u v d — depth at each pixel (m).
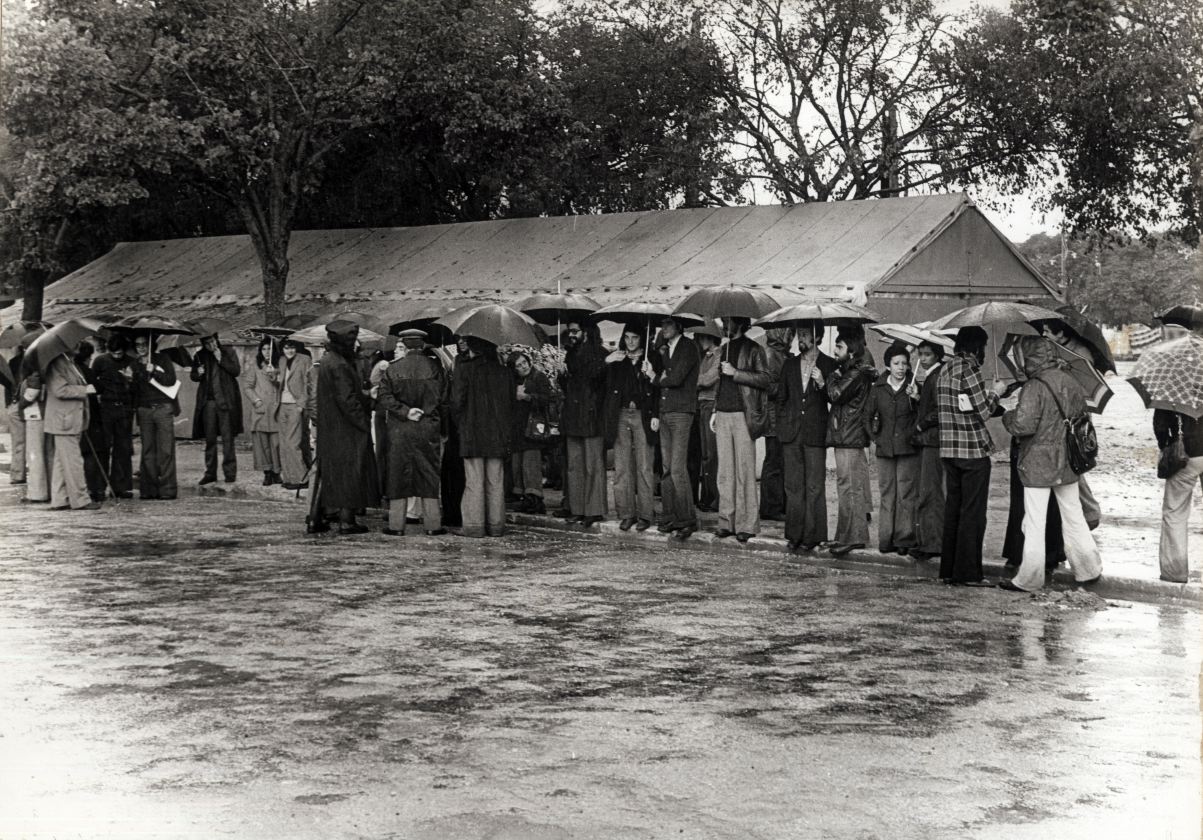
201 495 18.86
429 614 9.99
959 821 5.48
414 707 7.30
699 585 11.33
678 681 7.89
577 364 14.90
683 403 13.93
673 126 36.91
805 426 12.81
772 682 7.87
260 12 27.41
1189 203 30.44
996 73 32.62
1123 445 27.48
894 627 9.52
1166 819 5.49
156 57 26.86
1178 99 27.33
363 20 29.75
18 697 7.53
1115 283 95.75
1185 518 10.84
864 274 20.97
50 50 25.50
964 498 11.26
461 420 14.36
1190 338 10.83
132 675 8.05
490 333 13.68
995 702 7.40
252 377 18.80
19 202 27.03
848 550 12.73
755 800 5.73
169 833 5.33
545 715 7.13
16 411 19.77
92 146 26.02
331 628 9.46
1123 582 10.95
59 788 5.92
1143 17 27.30
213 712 7.20
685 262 24.03
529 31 35.12
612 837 5.28
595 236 27.19
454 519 15.45
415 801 5.72
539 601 10.55
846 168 35.53
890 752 6.45
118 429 18.09
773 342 13.01
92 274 36.06
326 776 6.08
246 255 33.88
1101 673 8.09
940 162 34.31
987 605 10.40
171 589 11.09
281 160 28.98
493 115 31.00
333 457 14.52
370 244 31.36
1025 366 11.03
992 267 23.19
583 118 35.72
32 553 13.14
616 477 14.73
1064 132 32.72
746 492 13.59
